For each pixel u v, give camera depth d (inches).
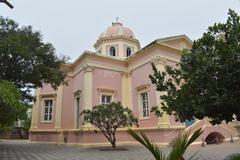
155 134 663.8
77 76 849.5
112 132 581.6
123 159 381.7
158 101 683.4
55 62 619.5
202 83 182.7
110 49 1011.9
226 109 182.5
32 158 413.1
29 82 597.6
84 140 684.1
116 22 1095.6
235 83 172.1
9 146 724.7
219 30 192.1
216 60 180.2
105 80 792.9
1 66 544.4
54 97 888.3
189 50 215.0
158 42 721.0
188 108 189.6
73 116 831.7
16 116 314.2
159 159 129.7
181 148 123.8
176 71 212.4
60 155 458.0
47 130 861.2
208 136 695.1
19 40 539.2
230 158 172.7
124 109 571.2
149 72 742.5
